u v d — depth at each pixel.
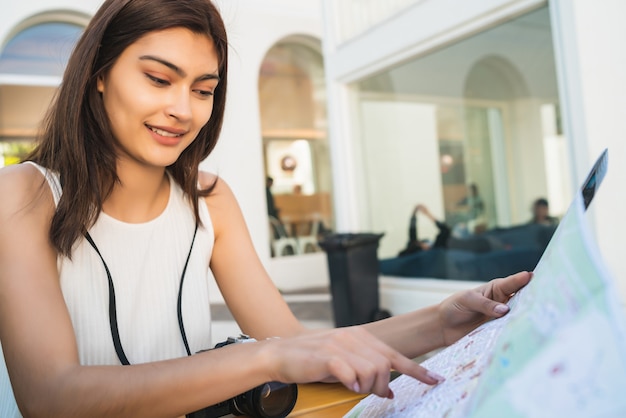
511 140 3.97
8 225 0.73
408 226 4.64
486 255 4.17
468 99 4.09
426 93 4.31
